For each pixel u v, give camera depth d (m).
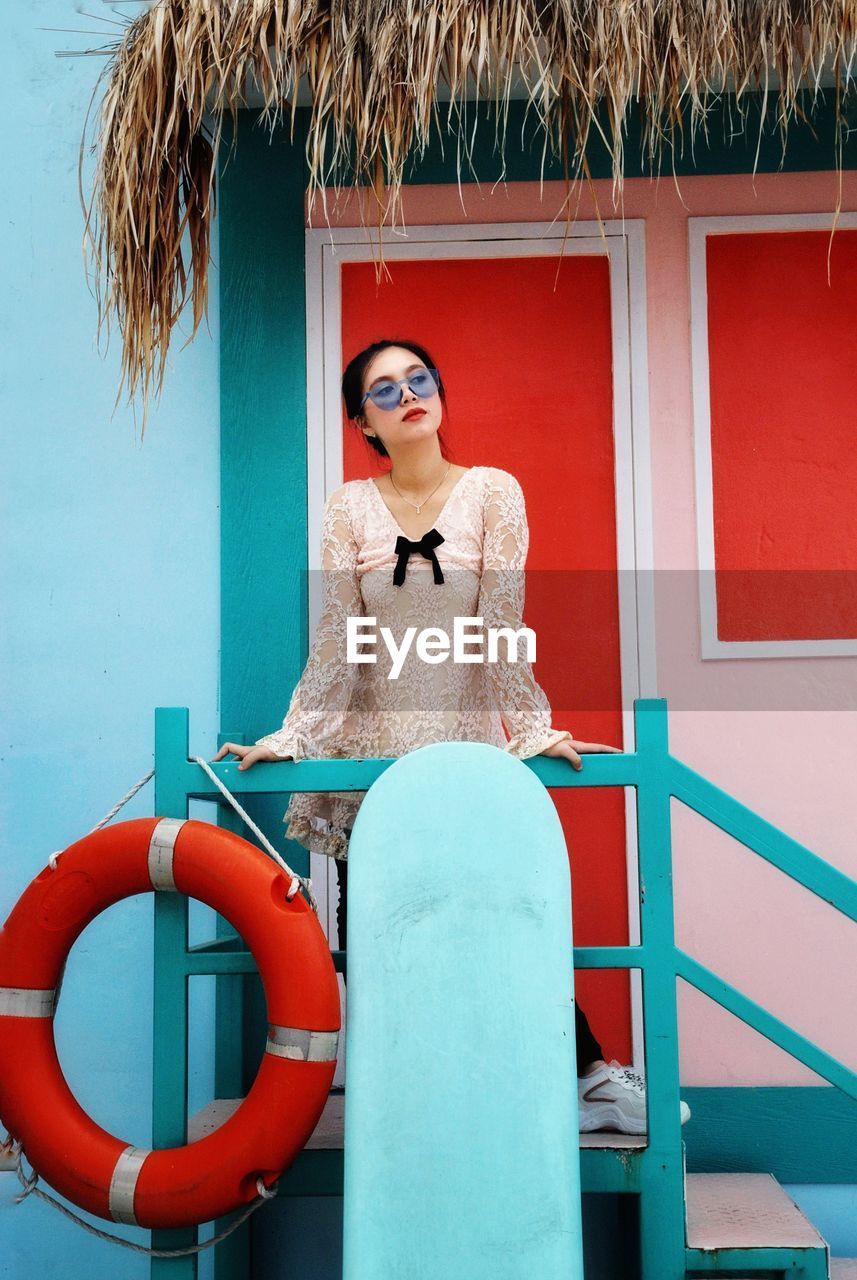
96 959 3.09
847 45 2.69
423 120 2.50
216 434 3.23
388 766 2.37
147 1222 2.22
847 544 3.14
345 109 2.56
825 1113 2.94
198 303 2.88
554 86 2.62
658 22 2.58
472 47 2.50
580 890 3.07
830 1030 2.98
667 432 3.18
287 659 3.13
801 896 3.02
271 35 2.63
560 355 3.21
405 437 2.56
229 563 3.18
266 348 3.23
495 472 2.56
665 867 2.34
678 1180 2.27
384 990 2.14
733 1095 2.95
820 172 3.21
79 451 3.24
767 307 3.20
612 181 3.23
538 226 3.23
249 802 3.09
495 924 2.16
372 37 2.56
